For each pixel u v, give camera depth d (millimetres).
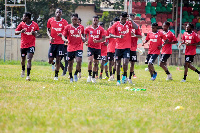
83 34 30062
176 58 79562
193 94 24406
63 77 35750
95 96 20938
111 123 13070
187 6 92188
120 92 23641
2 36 86188
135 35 28594
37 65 69875
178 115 15977
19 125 12539
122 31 27609
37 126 12375
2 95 20141
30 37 30562
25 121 13164
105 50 37062
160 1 94438
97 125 12539
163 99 21203
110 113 15289
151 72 38031
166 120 14625
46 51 85125
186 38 37281
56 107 16438
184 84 32750
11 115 14281
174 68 71125
